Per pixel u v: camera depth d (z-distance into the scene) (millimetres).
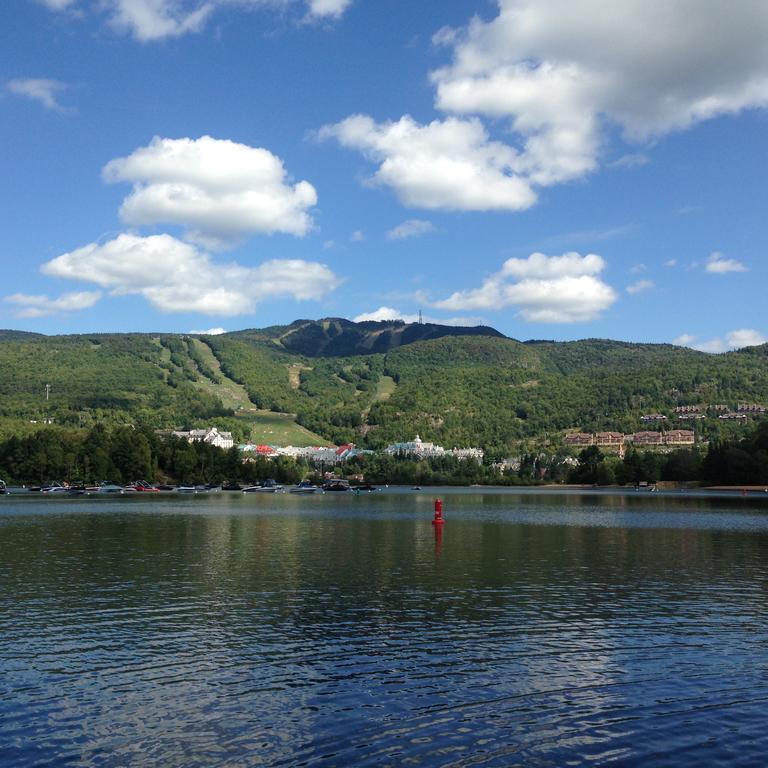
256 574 48969
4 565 53125
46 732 21750
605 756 20375
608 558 58125
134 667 27703
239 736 21500
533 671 27406
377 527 88812
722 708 23844
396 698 24516
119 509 128875
